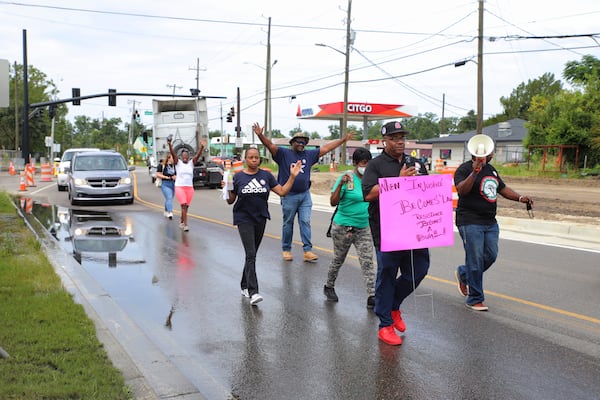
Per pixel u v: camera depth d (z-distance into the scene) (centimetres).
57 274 759
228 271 873
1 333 505
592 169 3506
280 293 743
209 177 2809
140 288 762
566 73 3881
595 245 1131
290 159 927
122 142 13612
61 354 464
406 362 505
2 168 5472
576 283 803
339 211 686
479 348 540
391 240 533
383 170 546
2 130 7581
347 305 688
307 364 501
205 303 693
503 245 1133
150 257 973
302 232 952
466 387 453
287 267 905
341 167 4212
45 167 3488
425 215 543
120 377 423
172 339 565
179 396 424
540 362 505
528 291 757
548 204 1986
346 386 455
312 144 7025
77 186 1830
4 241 976
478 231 643
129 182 1897
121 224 1384
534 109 5328
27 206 1833
